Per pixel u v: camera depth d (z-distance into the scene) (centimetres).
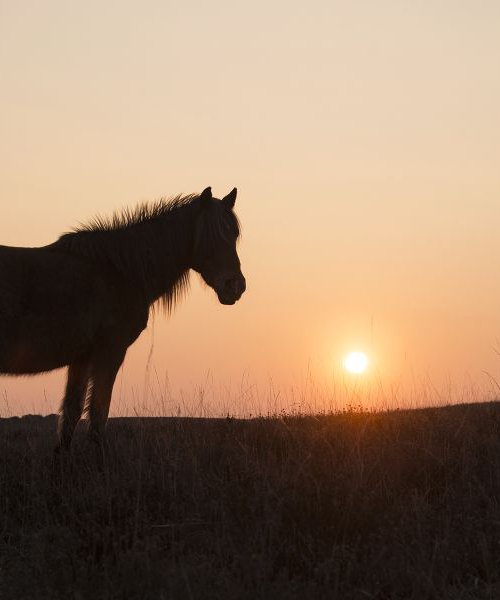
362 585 588
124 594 567
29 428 1222
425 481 809
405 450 895
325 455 872
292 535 668
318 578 589
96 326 947
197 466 818
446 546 624
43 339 904
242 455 858
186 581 541
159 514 715
